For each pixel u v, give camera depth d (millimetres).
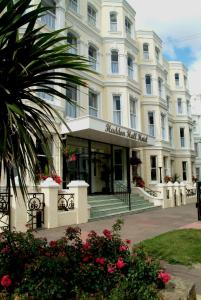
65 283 3156
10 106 2871
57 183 9703
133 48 19797
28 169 3408
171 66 28891
